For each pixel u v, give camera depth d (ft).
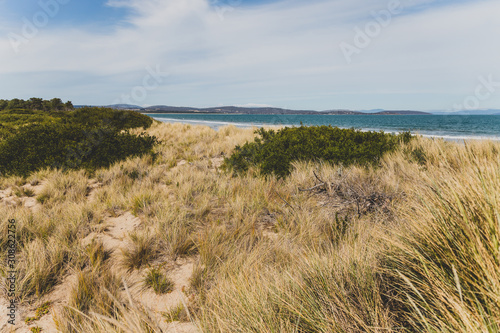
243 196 13.66
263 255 8.23
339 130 24.09
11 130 37.91
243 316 4.93
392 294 4.87
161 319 6.39
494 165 6.62
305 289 5.37
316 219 10.69
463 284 4.04
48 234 10.43
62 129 24.90
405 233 5.98
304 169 16.85
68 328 6.07
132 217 12.59
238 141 31.27
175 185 16.44
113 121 50.70
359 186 12.78
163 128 50.88
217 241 9.39
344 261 5.97
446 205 5.33
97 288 7.41
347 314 4.44
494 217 4.43
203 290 7.26
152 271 7.95
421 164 15.78
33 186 17.92
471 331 3.10
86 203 13.74
